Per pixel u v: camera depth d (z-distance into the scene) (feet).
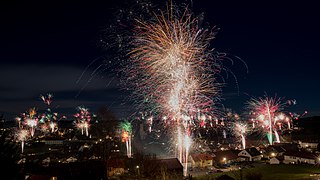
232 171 193.88
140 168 139.13
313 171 180.04
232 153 264.11
